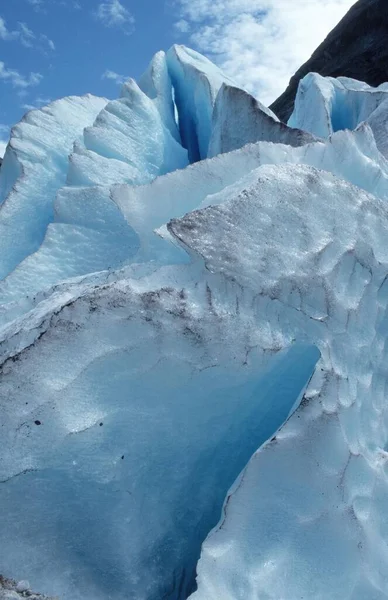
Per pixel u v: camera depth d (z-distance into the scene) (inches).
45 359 94.8
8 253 207.5
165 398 105.1
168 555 106.6
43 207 222.1
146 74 329.4
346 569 96.0
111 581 99.6
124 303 100.7
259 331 107.5
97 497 97.8
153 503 105.4
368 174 157.2
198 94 307.3
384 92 334.3
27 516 94.7
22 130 237.6
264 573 91.4
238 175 139.6
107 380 99.2
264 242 111.9
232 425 114.8
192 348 103.3
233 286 107.7
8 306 133.9
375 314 125.3
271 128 217.6
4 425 92.0
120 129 237.9
